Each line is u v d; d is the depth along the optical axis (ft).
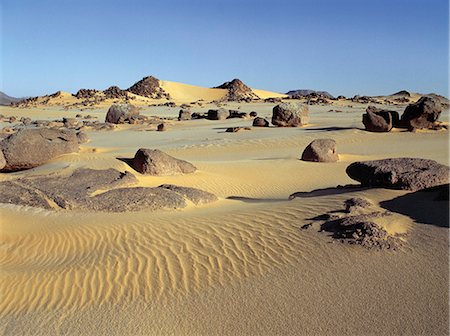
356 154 73.46
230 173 55.26
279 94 521.24
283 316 17.42
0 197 36.68
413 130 99.50
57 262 24.68
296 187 49.93
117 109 153.58
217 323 17.29
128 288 20.84
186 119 169.27
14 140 60.03
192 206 36.58
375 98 343.67
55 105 319.06
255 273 21.43
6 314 19.25
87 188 38.01
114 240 27.12
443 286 18.66
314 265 21.56
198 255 23.95
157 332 16.97
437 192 29.48
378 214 26.07
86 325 17.84
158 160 48.19
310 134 99.66
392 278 19.67
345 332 16.14
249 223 28.07
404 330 16.03
